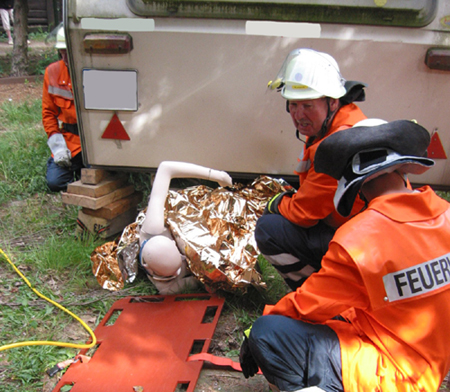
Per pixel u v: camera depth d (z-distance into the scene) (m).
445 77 3.04
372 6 2.93
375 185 1.73
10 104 7.28
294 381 1.84
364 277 1.58
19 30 9.20
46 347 2.57
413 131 1.70
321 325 1.85
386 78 3.07
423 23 2.94
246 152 3.38
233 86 3.21
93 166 3.53
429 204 1.66
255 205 3.41
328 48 3.05
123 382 2.30
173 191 3.40
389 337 1.67
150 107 3.30
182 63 3.18
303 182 2.57
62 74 4.12
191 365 2.42
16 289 3.09
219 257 2.91
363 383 1.66
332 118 2.29
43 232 3.86
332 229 2.52
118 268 3.15
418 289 1.59
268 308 2.06
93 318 2.89
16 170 4.84
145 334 2.66
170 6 3.05
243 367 2.11
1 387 2.31
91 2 3.09
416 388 1.61
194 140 3.37
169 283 3.04
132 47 3.15
